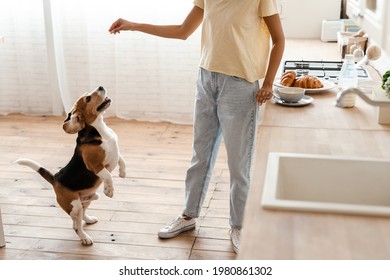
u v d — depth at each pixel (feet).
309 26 15.89
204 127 9.12
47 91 16.80
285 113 8.42
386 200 6.03
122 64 15.76
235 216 9.32
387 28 6.18
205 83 8.77
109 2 15.26
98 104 8.96
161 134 15.24
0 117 16.85
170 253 9.36
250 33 8.22
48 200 11.43
